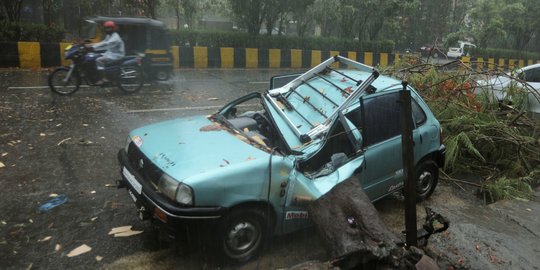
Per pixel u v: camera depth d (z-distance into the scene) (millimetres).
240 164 3361
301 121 4312
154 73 11688
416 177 4953
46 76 11453
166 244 3742
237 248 3400
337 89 4629
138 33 11383
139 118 7777
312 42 19172
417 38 34906
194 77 13273
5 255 3467
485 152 6559
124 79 9750
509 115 6906
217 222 3227
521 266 3863
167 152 3605
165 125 4355
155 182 3420
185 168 3309
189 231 3174
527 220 4855
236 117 4988
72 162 5449
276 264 3551
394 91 4598
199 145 3725
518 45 33812
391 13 21797
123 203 4461
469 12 32469
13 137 6219
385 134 4391
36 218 4059
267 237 3553
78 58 9234
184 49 15430
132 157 3908
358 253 2895
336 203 3324
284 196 3516
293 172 3566
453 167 6273
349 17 21484
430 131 4910
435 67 8078
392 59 21219
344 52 19406
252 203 3365
